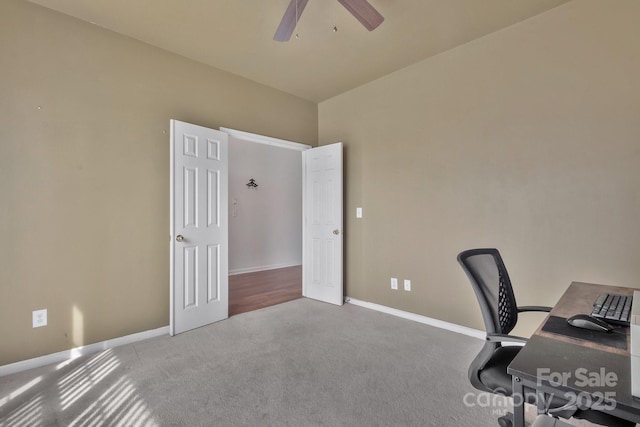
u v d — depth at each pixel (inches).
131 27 99.2
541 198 93.7
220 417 65.7
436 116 117.0
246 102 135.3
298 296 161.5
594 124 84.9
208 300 119.8
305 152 159.9
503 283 62.9
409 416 65.9
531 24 94.7
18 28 85.7
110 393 74.3
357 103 145.3
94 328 97.3
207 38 105.3
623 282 81.1
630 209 80.2
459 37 105.1
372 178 139.0
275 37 79.5
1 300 83.4
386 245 133.7
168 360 90.7
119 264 102.2
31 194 87.5
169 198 113.0
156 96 110.3
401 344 101.5
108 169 100.2
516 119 98.1
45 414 66.5
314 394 73.9
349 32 101.3
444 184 115.1
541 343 36.7
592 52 85.0
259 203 237.0
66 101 92.8
